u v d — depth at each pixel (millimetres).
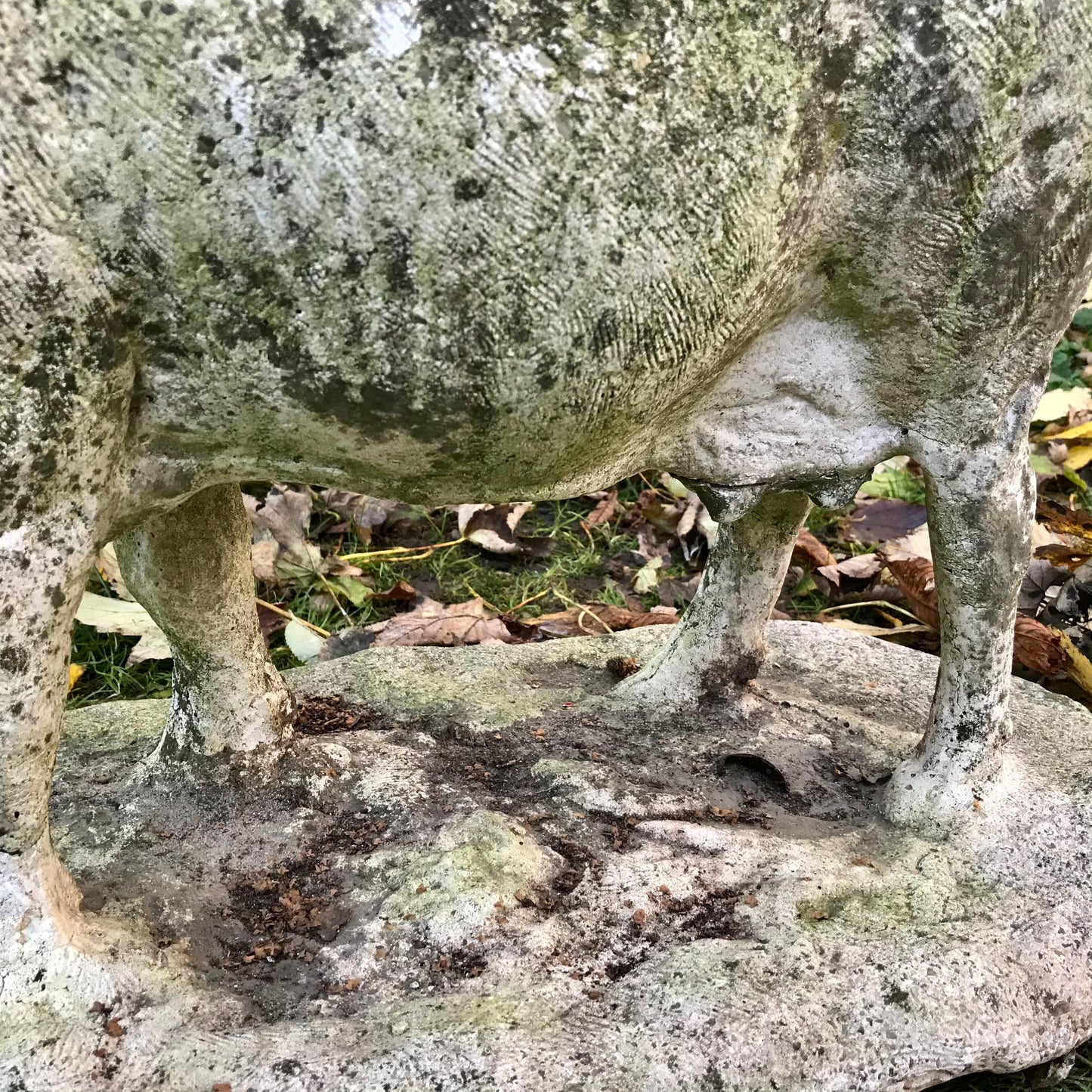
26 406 537
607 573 1391
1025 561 778
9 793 603
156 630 1181
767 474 745
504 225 541
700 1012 642
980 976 690
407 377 563
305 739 848
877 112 605
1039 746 895
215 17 499
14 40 490
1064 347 1800
